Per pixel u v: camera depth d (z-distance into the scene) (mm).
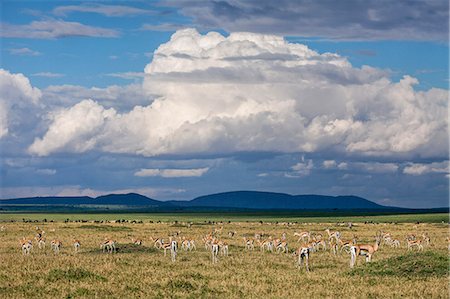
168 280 66125
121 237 145375
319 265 83500
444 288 61594
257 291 61062
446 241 133375
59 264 80688
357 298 57250
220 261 88188
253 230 184875
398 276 69688
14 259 88625
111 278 67938
